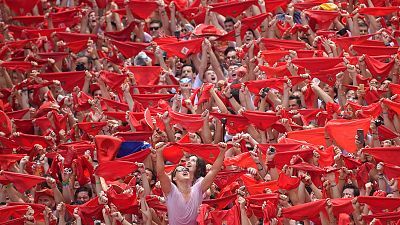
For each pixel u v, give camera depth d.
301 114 43.41
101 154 40.31
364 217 36.97
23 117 46.72
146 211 38.03
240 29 49.31
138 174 40.19
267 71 45.88
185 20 53.56
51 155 42.31
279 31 50.94
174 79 48.16
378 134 41.06
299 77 44.88
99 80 47.00
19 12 56.41
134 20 52.50
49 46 52.97
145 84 47.81
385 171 38.53
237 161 40.09
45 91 48.41
